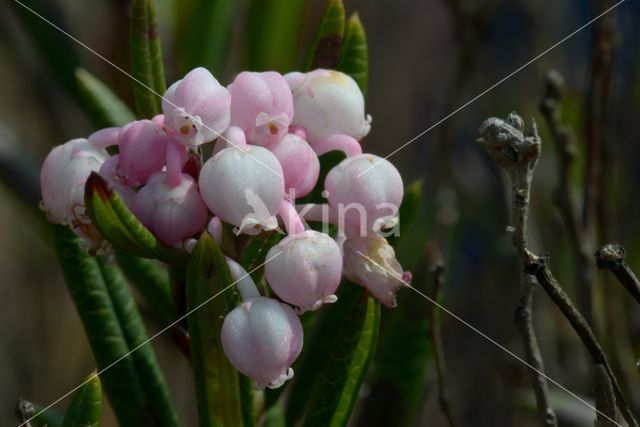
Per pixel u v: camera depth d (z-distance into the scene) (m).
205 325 0.19
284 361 0.19
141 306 0.23
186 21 0.24
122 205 0.19
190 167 0.19
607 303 0.24
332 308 0.22
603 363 0.19
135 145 0.19
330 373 0.20
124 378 0.21
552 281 0.19
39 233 0.25
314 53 0.21
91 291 0.21
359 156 0.19
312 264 0.19
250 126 0.19
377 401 0.23
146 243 0.19
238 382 0.20
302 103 0.20
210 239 0.19
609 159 0.25
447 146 0.26
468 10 0.26
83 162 0.19
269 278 0.19
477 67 0.28
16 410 0.20
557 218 0.27
